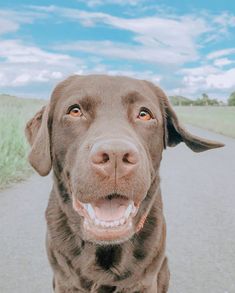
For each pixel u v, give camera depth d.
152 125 0.31
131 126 0.30
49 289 0.40
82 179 0.26
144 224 0.32
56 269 0.33
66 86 0.33
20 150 1.00
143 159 0.27
